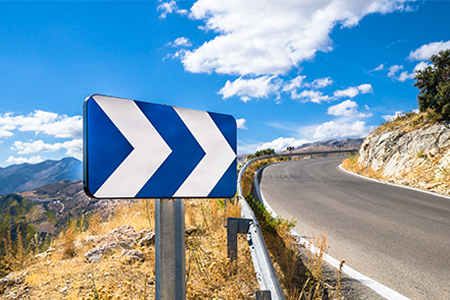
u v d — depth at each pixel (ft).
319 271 11.78
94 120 3.33
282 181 46.83
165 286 4.10
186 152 4.11
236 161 4.68
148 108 3.79
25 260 13.14
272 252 14.25
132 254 13.00
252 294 10.30
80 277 11.24
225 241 15.06
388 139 52.06
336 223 21.79
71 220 15.89
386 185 40.45
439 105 43.62
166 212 4.14
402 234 18.94
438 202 28.91
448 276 12.66
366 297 10.76
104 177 3.36
